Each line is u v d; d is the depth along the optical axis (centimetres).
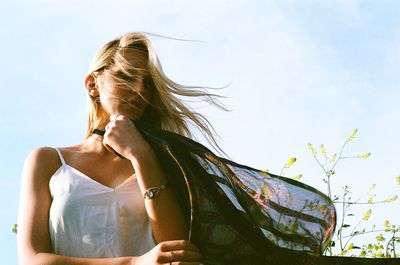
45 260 299
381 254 535
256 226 306
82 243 314
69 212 315
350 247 522
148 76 345
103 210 319
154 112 353
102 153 338
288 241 307
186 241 291
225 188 311
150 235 320
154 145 320
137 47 347
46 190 325
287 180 314
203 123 358
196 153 314
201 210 303
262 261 303
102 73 346
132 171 335
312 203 310
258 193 314
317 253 305
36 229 313
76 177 325
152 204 308
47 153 334
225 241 302
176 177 314
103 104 345
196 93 354
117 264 291
